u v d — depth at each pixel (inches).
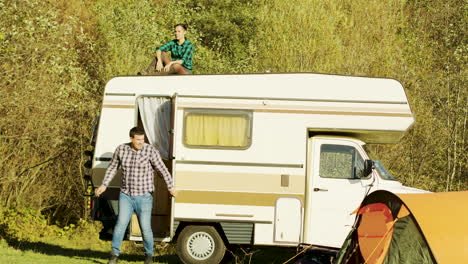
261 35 820.0
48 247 572.1
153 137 439.5
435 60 798.5
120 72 753.6
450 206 268.2
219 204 425.4
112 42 773.3
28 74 645.9
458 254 252.4
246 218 422.6
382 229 285.4
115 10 826.2
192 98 432.8
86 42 737.0
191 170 427.8
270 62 788.6
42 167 733.3
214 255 426.3
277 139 425.1
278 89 429.1
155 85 437.4
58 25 657.6
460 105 714.2
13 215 689.0
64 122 724.0
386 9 857.5
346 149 428.5
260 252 498.6
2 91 631.2
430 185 679.7
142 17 808.9
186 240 429.7
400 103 427.5
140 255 518.0
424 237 257.8
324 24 787.4
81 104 701.9
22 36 634.2
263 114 427.8
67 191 743.1
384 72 785.6
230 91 431.2
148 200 370.3
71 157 746.8
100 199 433.4
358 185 423.2
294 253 499.5
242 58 866.1
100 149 435.8
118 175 431.8
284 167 423.2
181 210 426.3
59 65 667.4
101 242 661.3
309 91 428.5
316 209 424.2
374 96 427.8
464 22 778.2
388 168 688.4
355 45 806.5
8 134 688.4
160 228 463.2
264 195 422.9
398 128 426.3
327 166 428.5
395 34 867.4
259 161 424.8
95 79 768.9
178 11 936.9
